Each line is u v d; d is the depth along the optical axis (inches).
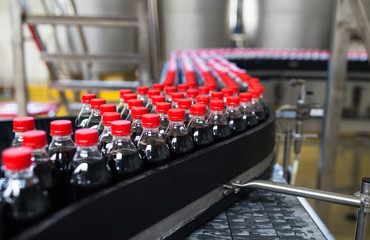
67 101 107.2
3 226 20.7
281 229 32.5
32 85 231.1
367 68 108.7
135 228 25.4
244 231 32.0
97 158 25.7
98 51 134.7
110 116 28.4
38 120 39.6
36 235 19.0
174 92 39.8
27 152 20.2
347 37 78.4
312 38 152.2
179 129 32.3
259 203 37.6
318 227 32.9
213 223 33.4
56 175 27.3
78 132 23.5
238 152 35.4
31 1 208.5
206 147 33.4
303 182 124.9
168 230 28.6
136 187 25.0
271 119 44.3
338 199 31.4
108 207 23.2
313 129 94.7
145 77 95.4
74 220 21.1
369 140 143.4
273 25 155.2
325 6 148.4
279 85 103.3
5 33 229.9
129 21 90.7
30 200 21.5
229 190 34.4
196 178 30.4
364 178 31.0
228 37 163.3
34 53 229.5
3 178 30.7
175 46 152.6
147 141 30.2
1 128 36.0
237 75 62.8
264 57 114.0
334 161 87.3
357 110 109.7
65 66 132.3
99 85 94.9
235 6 182.7
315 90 102.6
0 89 235.1
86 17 89.6
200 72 67.3
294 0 149.1
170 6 147.8
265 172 42.9
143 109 30.4
